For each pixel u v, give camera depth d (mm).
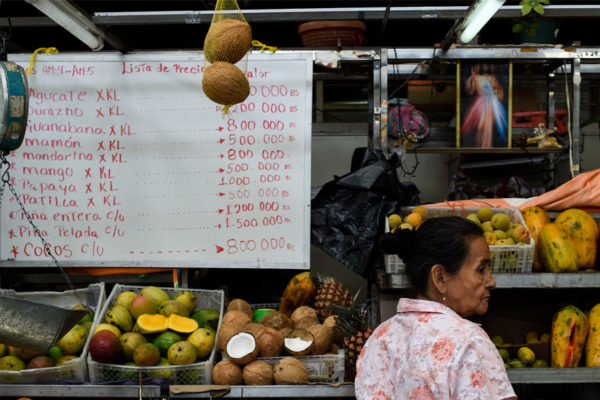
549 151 3297
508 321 2998
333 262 4242
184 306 2764
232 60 2031
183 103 2965
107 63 2973
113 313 2650
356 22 3424
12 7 3385
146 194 2967
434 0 3059
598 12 2861
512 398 1211
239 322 2635
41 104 2965
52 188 2967
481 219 2848
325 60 3033
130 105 2973
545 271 2750
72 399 2592
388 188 2914
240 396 2410
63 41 4016
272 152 2947
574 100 3172
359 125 4434
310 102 2949
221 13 2248
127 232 2967
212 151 2957
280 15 2904
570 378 2559
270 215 2945
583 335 2689
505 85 3217
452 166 4383
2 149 2244
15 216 2965
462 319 1296
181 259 2963
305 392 2410
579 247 2777
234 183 2957
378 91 3059
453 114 4566
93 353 2469
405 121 3344
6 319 1926
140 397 2271
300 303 2904
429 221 1449
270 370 2441
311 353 2496
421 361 1244
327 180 4438
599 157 4473
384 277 2609
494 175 4262
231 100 2012
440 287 1371
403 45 4141
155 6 3459
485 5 2432
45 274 3145
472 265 1360
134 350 2521
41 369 2453
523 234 2664
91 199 2971
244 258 2949
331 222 2926
